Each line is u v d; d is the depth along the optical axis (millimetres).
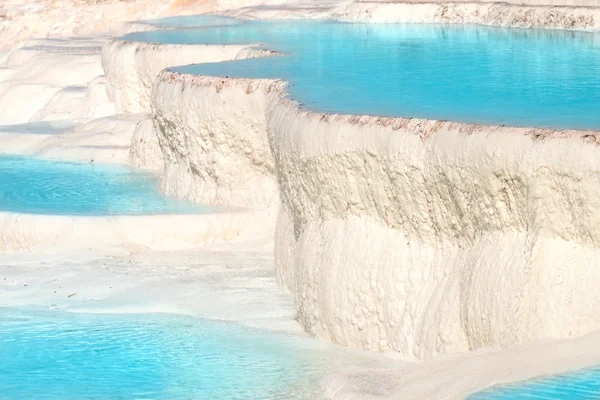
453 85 24188
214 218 26641
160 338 21031
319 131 21016
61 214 27016
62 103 39469
